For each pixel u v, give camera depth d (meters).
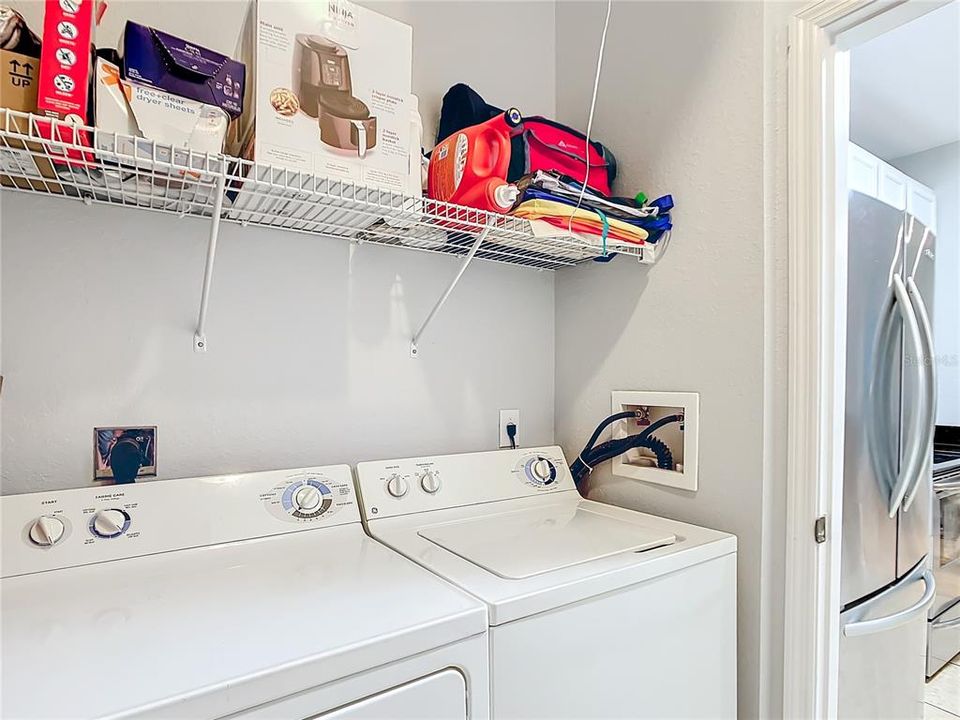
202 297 1.16
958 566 2.62
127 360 1.17
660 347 1.46
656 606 1.05
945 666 2.64
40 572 0.95
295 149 0.98
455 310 1.62
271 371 1.33
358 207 1.16
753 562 1.24
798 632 1.19
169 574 0.98
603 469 1.62
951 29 2.26
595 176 1.53
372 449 1.47
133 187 1.06
